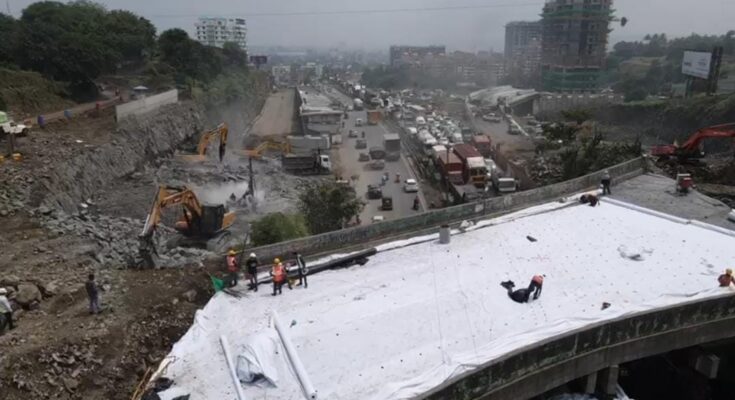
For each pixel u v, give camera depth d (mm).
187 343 20719
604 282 25484
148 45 121125
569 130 90125
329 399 17672
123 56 108438
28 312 23297
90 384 19766
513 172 72000
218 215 41594
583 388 23047
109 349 21266
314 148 89125
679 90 169000
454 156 75750
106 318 23016
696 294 24078
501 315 22719
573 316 22453
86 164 51469
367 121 134625
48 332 21641
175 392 17906
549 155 72875
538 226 32469
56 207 41188
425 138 97688
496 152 84000
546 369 21031
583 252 28734
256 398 17781
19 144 50750
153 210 34688
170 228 46250
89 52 83312
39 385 19031
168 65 115312
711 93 122062
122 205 49469
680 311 23281
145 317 23422
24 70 78125
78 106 77188
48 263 28250
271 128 124500
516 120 141500
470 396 19094
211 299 23906
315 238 28406
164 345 22484
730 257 27828
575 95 166000
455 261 27828
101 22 112688
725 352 27391
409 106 165750
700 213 34062
